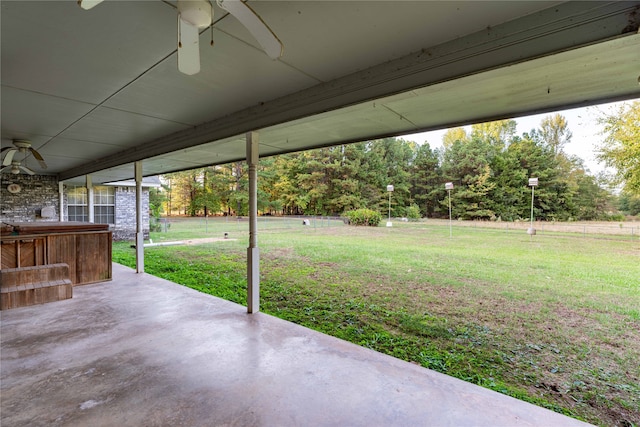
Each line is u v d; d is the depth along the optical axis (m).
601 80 2.47
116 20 1.85
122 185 12.26
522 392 2.61
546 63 1.90
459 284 6.05
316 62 2.44
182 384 2.42
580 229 16.25
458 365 3.06
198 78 2.74
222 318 3.90
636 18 1.52
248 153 4.02
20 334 3.33
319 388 2.39
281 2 1.67
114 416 2.02
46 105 3.42
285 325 3.70
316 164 26.81
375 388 2.41
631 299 5.14
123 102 3.34
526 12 1.78
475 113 3.41
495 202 21.72
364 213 20.38
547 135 21.27
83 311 4.09
